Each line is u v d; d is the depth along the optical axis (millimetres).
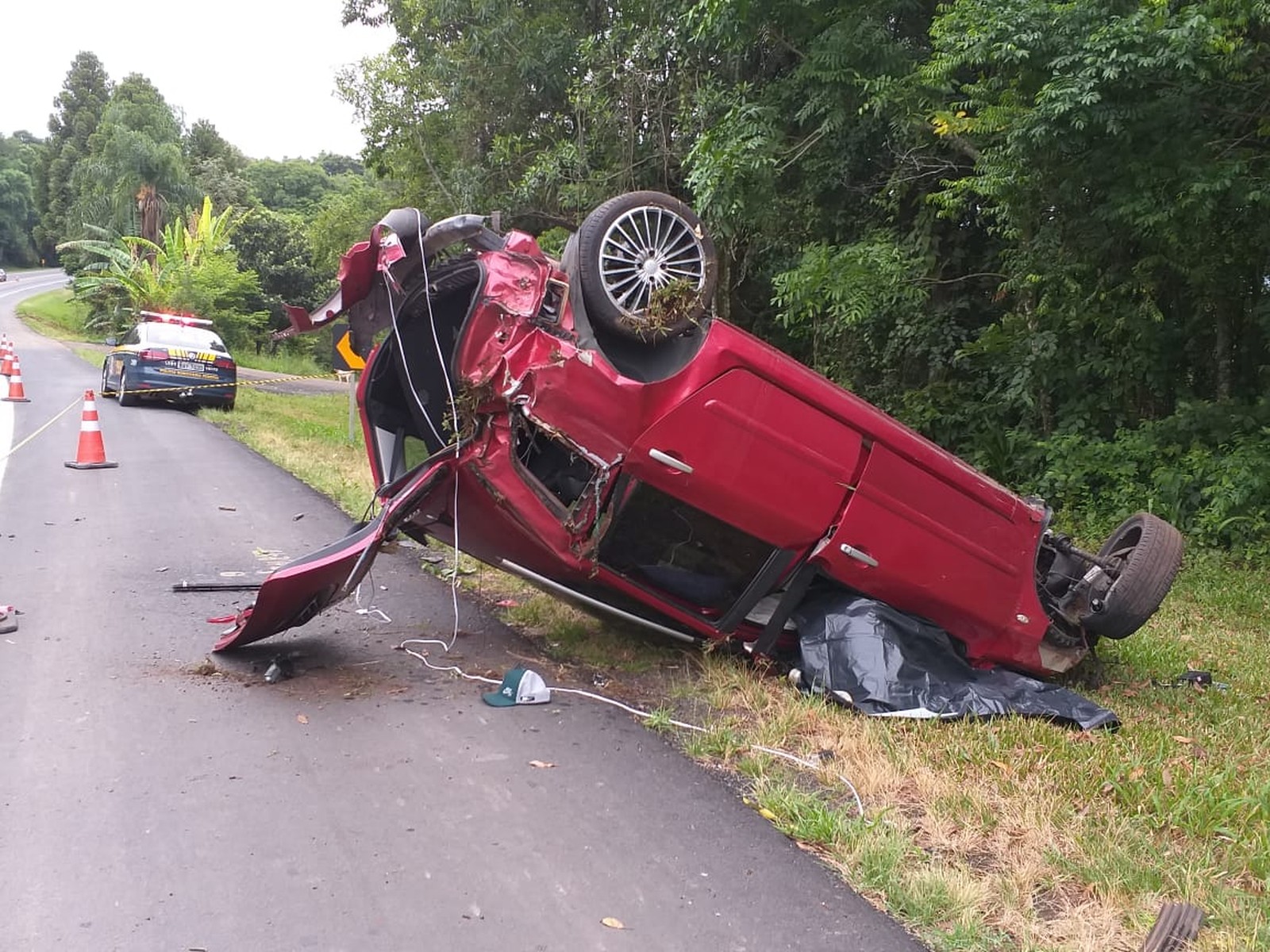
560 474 5590
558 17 16891
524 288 5078
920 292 12180
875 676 5270
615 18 16547
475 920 3164
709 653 5797
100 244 38719
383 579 7551
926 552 5637
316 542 8656
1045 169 9539
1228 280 10953
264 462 13070
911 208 13352
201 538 8578
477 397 5066
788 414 5336
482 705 5051
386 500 5430
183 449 13789
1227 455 10664
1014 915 3330
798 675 5508
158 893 3232
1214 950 3143
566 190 15109
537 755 4469
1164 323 11711
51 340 43625
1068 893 3516
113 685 5062
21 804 3775
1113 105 8461
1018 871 3596
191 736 4480
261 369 38438
